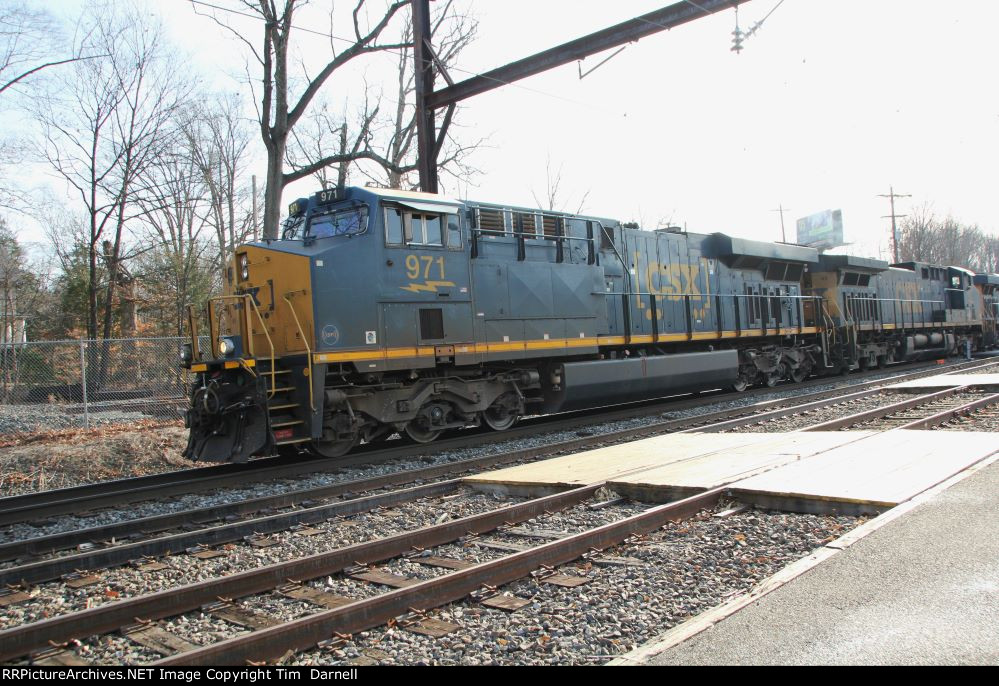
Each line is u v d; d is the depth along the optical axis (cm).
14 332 3600
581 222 1408
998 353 3425
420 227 1119
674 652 359
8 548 652
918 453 804
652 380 1517
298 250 1020
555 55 1440
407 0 1894
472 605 475
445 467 940
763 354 1961
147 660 411
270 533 684
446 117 1677
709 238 1847
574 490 748
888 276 2634
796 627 379
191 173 3206
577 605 462
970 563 456
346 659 394
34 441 1405
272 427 958
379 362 1050
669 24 1284
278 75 1853
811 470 756
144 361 2022
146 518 729
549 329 1299
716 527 624
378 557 583
